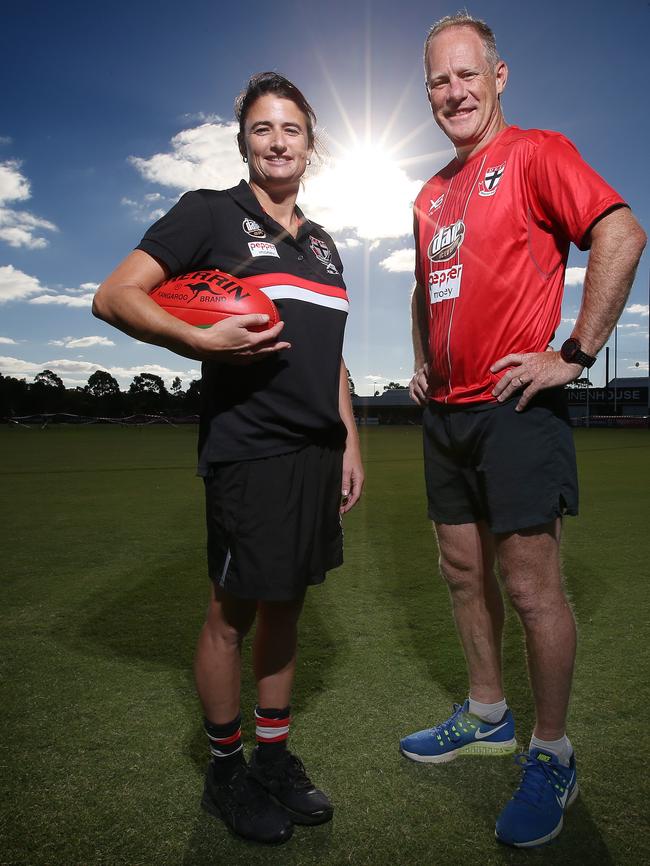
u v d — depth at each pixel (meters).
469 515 1.86
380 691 2.27
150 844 1.50
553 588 1.67
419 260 2.04
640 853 1.46
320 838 1.53
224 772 1.62
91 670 2.44
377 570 3.93
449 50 1.75
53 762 1.82
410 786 1.74
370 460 13.04
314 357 1.63
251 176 1.73
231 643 1.64
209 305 1.55
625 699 2.16
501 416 1.66
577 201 1.53
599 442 20.08
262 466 1.57
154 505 6.66
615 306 1.53
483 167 1.73
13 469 10.85
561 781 1.59
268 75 1.67
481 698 1.89
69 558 4.28
